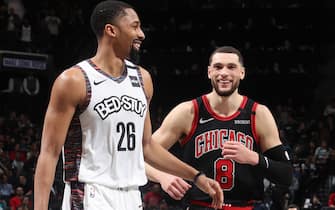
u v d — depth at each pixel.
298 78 27.05
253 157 5.99
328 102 26.34
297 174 18.70
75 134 4.85
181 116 6.64
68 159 4.89
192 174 5.54
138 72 5.07
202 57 27.16
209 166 6.55
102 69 4.87
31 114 23.47
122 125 4.85
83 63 4.87
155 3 29.30
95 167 4.80
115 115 4.82
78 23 25.86
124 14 4.90
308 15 28.19
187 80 26.83
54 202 12.98
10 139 20.75
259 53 27.36
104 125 4.80
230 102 6.55
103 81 4.83
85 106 4.78
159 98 26.83
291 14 28.23
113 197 4.80
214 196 5.59
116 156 4.82
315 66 27.42
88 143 4.82
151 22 28.67
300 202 18.34
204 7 28.89
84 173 4.80
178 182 5.96
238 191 6.50
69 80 4.73
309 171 19.38
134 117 4.91
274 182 6.32
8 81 21.89
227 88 6.42
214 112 6.59
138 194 4.98
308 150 21.61
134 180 4.93
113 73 4.90
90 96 4.77
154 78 26.94
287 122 24.45
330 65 27.47
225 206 6.51
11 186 18.12
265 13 28.30
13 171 19.16
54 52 24.92
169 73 27.09
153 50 28.02
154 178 6.12
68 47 25.20
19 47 23.34
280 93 27.03
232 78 6.43
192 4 29.09
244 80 27.05
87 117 4.79
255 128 6.53
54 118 4.75
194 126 6.62
